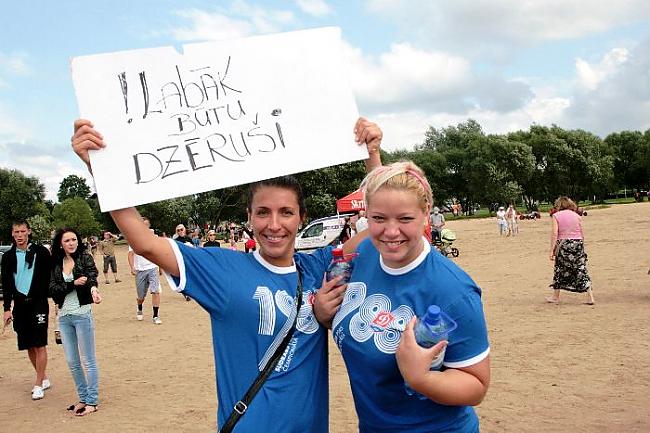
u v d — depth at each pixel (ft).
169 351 28.81
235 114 8.79
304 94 9.11
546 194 245.24
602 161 239.50
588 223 108.99
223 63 8.89
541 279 43.80
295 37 9.23
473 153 239.50
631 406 16.31
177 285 7.87
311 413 7.78
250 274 8.07
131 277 77.71
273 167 8.70
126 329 36.27
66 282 19.62
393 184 7.07
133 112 8.34
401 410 7.27
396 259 7.16
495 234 103.60
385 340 7.16
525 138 245.04
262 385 7.64
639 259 49.88
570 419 15.72
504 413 16.52
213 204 189.98
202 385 22.18
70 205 258.37
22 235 21.83
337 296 7.93
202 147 8.55
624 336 24.09
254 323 7.82
